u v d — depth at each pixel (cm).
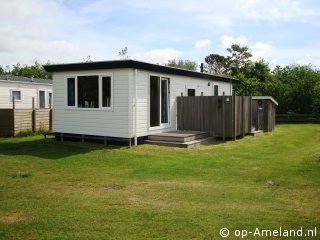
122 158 1007
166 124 1423
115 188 682
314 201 578
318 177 749
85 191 659
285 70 3048
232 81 2088
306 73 2670
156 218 495
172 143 1220
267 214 510
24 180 756
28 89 2272
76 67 1298
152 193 638
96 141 1300
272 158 994
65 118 1370
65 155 1066
